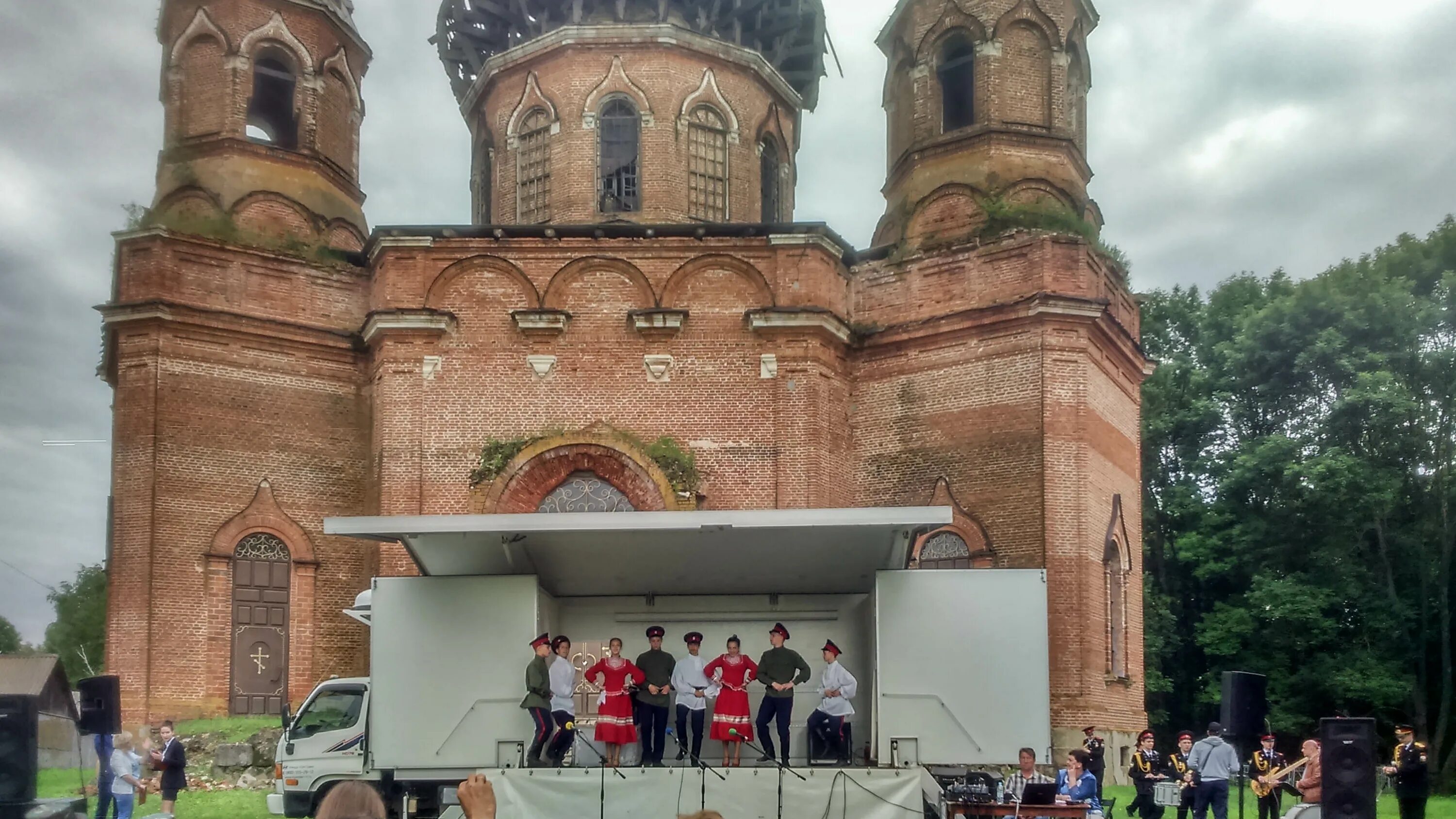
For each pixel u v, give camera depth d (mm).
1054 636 25594
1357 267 45125
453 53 35375
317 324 28828
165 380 27297
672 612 19875
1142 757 20141
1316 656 42156
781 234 27609
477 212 34406
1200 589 48188
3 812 14508
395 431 27000
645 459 26781
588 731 19703
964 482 26969
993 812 15477
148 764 23250
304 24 31219
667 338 27422
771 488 26938
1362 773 14758
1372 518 41500
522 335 27406
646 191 31422
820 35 35000
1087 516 26031
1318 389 43844
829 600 19750
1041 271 26797
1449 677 40219
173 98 30578
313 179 30766
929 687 16312
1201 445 47812
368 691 19531
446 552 17562
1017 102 29812
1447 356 41000
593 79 31797
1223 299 49875
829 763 16938
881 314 28734
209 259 28125
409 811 17062
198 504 27234
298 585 27766
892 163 31562
